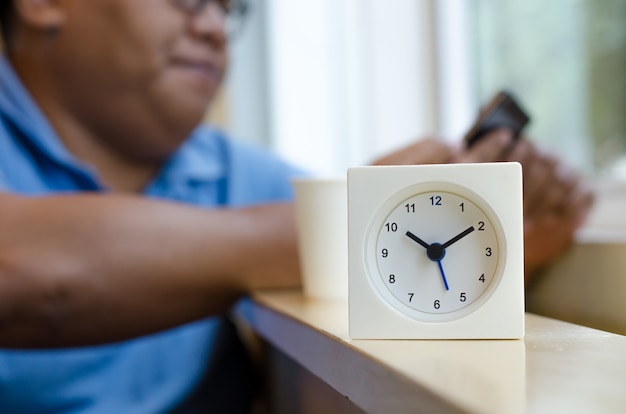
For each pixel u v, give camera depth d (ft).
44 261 1.74
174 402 2.69
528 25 4.10
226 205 3.44
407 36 4.58
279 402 2.23
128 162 3.17
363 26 4.75
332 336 1.24
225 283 1.94
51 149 2.92
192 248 1.90
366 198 1.24
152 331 1.90
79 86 2.90
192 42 2.89
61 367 2.55
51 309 1.76
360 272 1.22
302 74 5.12
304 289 1.88
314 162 5.03
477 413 0.71
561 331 1.29
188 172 3.33
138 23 2.76
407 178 1.24
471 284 1.23
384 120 4.65
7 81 3.02
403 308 1.22
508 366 0.96
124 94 2.88
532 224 2.13
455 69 4.41
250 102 5.26
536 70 4.06
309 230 1.82
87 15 2.79
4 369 2.47
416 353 1.07
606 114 3.62
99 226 1.81
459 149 2.15
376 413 1.01
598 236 2.25
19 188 2.86
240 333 3.07
